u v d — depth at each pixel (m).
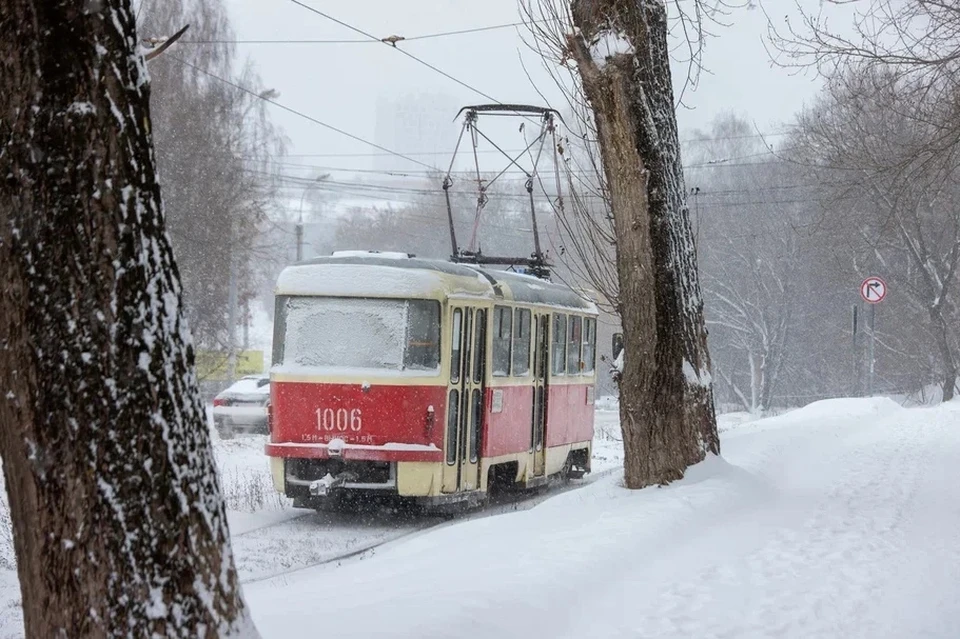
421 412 16.66
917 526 13.48
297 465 17.08
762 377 62.88
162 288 5.63
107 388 5.37
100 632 5.32
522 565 9.98
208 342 42.44
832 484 18.02
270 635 7.43
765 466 19.09
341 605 8.52
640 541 11.51
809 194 56.62
